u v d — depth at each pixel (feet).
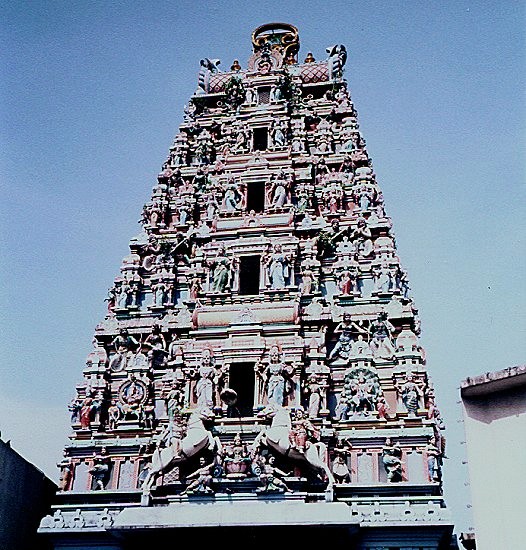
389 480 95.20
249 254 119.24
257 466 93.04
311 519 85.15
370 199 125.80
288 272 115.96
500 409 69.15
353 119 139.85
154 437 103.86
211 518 87.10
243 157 134.21
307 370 105.91
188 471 96.27
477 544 64.95
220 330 111.04
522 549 63.46
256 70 150.30
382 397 102.47
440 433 104.27
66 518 95.45
